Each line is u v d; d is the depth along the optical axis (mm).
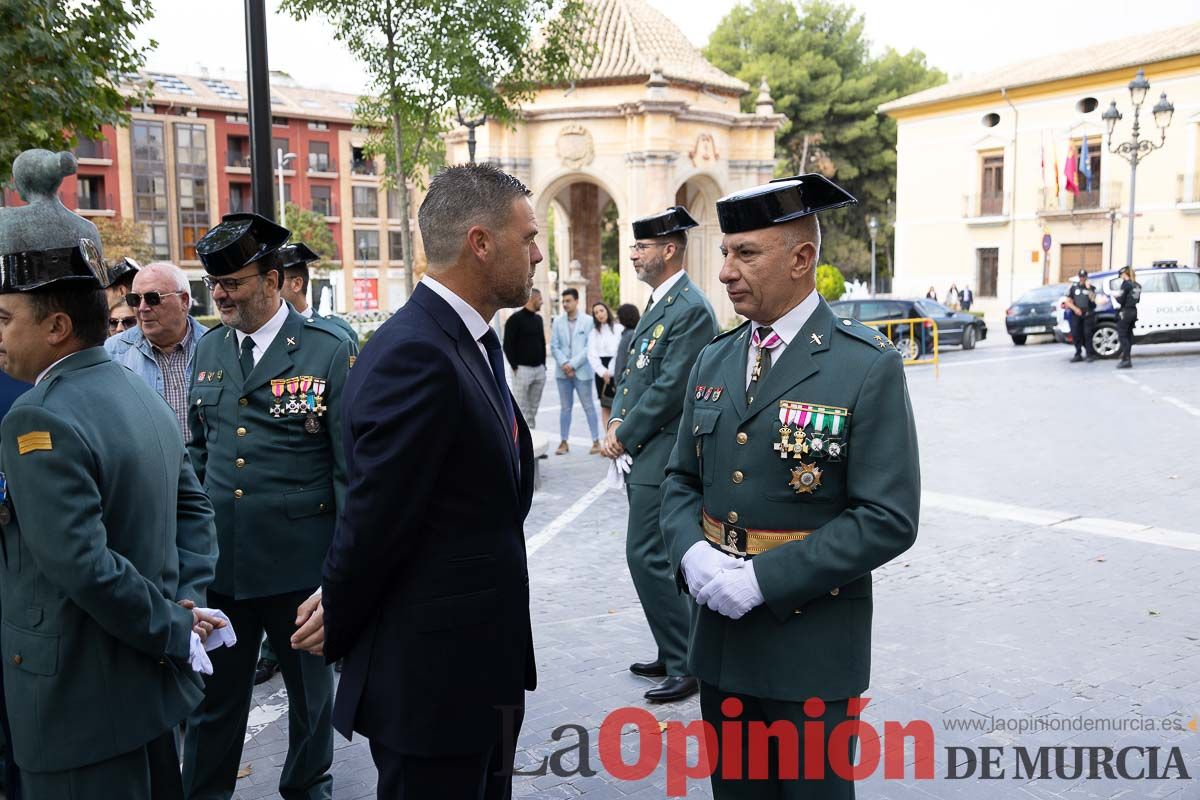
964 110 35938
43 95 7070
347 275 56719
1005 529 7137
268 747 4027
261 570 3428
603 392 10648
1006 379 16250
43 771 2287
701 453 2662
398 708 2209
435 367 2131
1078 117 32750
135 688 2354
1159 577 5875
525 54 11711
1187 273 18719
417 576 2209
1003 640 4918
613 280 32625
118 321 4605
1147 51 31656
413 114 11461
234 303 3518
